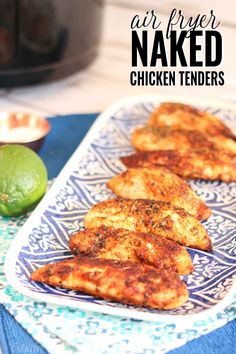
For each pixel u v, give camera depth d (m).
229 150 0.86
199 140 0.86
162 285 0.58
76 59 1.03
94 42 1.05
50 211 0.72
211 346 0.57
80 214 0.74
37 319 0.59
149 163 0.82
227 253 0.68
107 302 0.60
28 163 0.73
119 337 0.57
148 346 0.56
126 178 0.77
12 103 1.07
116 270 0.60
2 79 0.99
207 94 1.14
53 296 0.59
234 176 0.80
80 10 0.99
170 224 0.69
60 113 1.04
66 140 0.91
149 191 0.76
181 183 0.77
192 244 0.68
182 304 0.59
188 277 0.64
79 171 0.80
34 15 0.94
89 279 0.60
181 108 0.92
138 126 0.93
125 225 0.69
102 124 0.90
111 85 1.16
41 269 0.62
